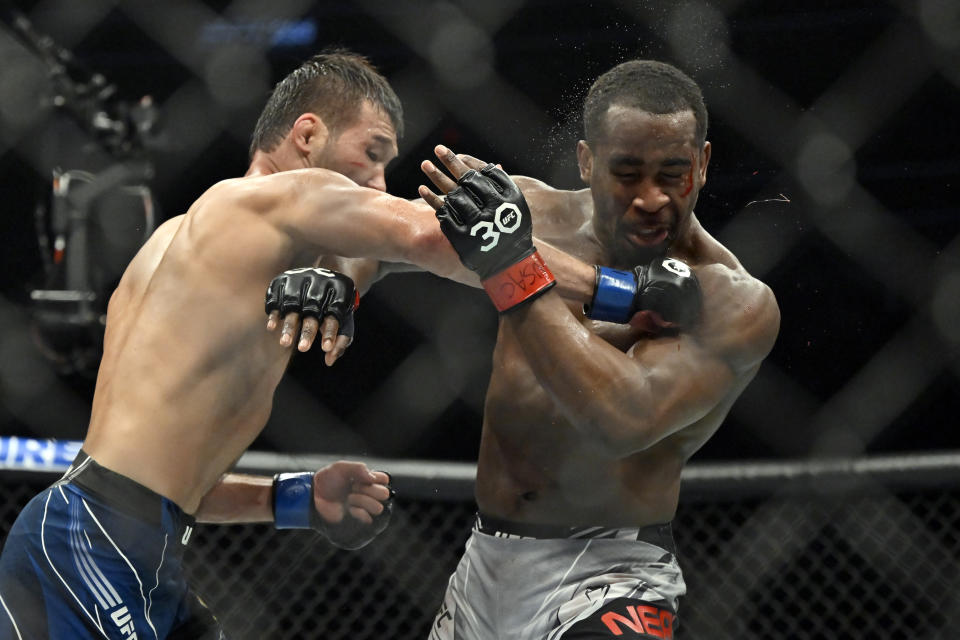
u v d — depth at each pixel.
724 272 8.33
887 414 22.08
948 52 20.30
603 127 8.20
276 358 8.11
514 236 7.37
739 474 13.02
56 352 19.09
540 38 20.69
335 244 7.79
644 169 8.05
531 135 21.05
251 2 20.98
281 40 21.27
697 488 12.99
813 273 21.45
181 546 8.02
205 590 16.95
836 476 12.97
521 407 8.58
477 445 23.27
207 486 8.16
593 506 8.43
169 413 7.75
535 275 7.45
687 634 18.12
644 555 8.43
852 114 20.84
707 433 8.80
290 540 18.27
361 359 23.38
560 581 8.34
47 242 19.52
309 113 8.84
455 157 7.72
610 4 20.08
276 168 8.92
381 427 23.33
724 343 8.02
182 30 21.20
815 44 20.58
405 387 23.33
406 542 18.77
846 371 22.09
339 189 7.83
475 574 8.78
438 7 20.98
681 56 17.91
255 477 9.27
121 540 7.54
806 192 20.91
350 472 9.12
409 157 21.50
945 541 18.50
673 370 7.83
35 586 7.48
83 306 18.75
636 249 8.38
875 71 20.70
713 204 20.20
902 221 21.44
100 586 7.50
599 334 8.48
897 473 12.93
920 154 21.27
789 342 22.11
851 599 15.20
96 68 21.95
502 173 7.51
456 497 12.56
